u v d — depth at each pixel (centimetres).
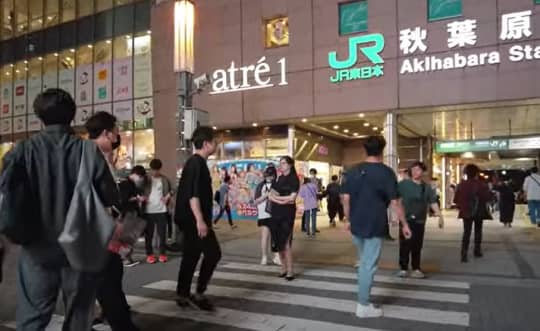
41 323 271
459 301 572
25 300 271
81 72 2186
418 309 538
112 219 264
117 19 2097
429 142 2162
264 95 1662
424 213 718
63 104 285
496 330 459
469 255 907
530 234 1243
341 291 627
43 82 2312
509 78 1309
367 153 525
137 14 2047
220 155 1869
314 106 1572
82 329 279
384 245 1037
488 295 602
